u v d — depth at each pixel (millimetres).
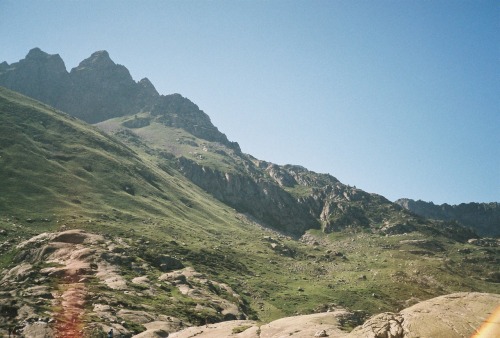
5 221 142375
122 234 157375
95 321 48656
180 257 152375
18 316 44188
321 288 163000
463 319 24656
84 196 194750
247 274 163625
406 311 27766
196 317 73062
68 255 99812
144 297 77312
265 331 33844
